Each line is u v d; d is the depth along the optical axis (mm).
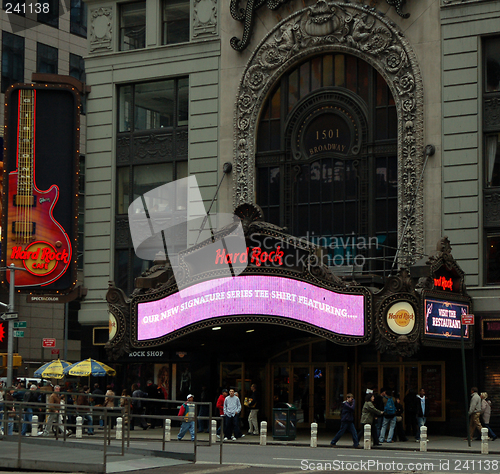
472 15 34062
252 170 37531
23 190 40156
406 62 34844
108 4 41750
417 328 28938
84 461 18281
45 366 38094
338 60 36688
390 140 35344
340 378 35500
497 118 33594
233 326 31500
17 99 40594
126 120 41219
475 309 32812
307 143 37031
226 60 38781
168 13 40750
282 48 37250
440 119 34250
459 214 33594
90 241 41188
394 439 30844
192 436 27406
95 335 40500
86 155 41625
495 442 30031
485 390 32531
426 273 30000
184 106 39906
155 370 39312
